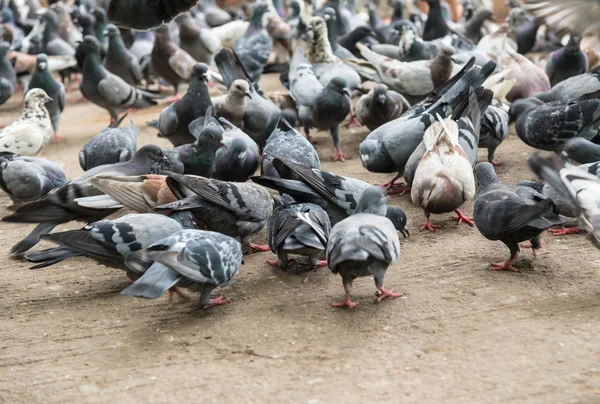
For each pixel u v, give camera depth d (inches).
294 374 117.0
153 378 117.6
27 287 131.6
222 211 132.8
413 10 353.4
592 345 118.7
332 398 114.3
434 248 135.9
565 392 113.9
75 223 145.6
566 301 124.8
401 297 126.6
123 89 181.6
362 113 167.2
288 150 145.5
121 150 150.7
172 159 143.8
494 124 152.2
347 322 123.3
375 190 126.3
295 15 303.0
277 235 128.2
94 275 133.7
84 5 336.8
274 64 225.0
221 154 148.1
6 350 121.8
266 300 127.4
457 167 138.1
